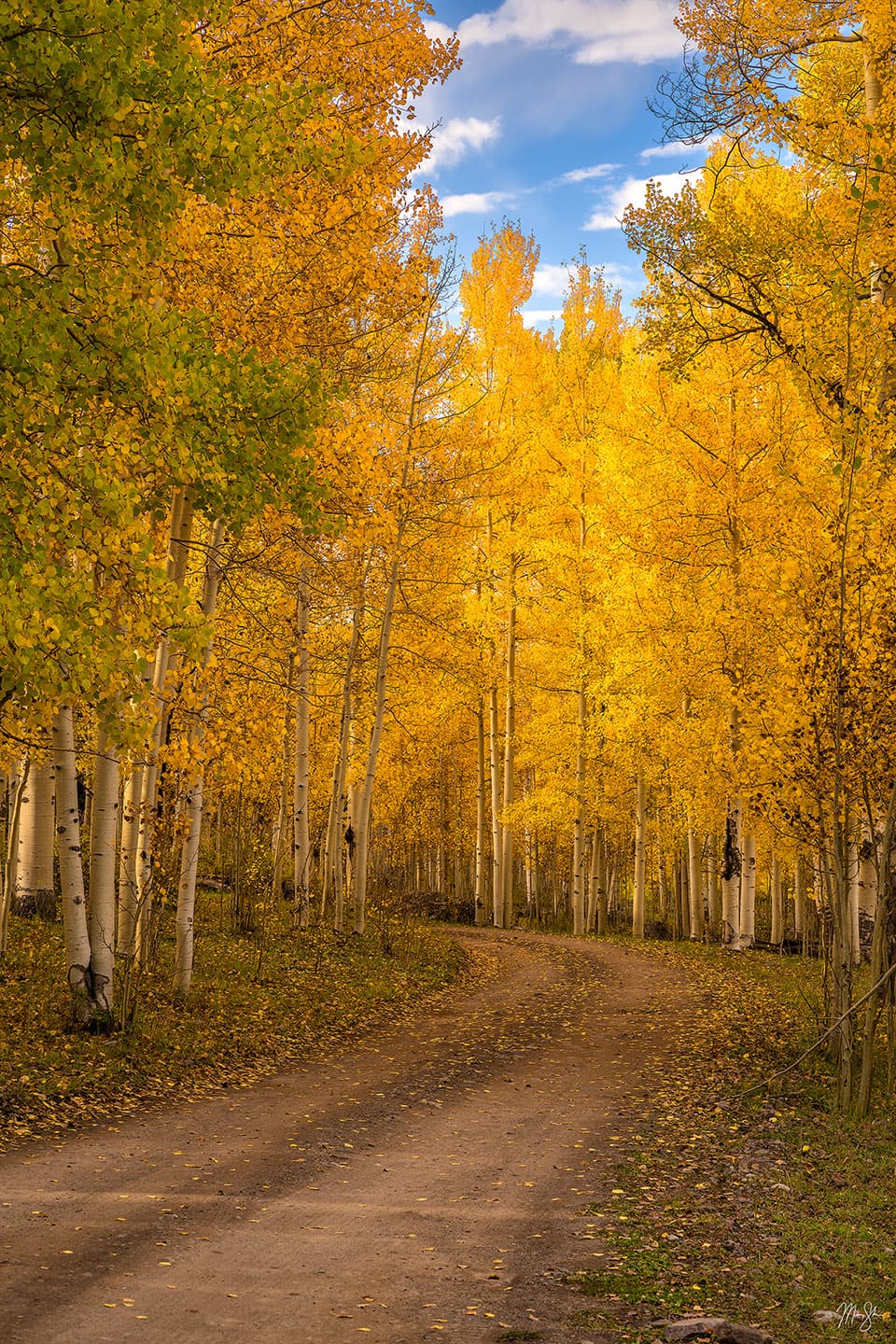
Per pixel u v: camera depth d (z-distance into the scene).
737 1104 8.36
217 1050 9.55
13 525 5.28
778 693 9.02
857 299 8.45
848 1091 8.12
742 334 10.73
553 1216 5.58
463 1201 5.83
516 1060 10.47
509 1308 4.21
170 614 5.69
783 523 10.92
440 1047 11.11
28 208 7.11
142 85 5.16
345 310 10.70
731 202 10.77
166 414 5.63
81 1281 4.24
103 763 9.27
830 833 9.30
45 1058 7.97
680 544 17.19
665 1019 12.73
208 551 10.72
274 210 8.88
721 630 15.10
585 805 25.53
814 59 11.12
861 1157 6.84
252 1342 3.73
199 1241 4.87
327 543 12.83
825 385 9.08
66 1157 6.14
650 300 10.74
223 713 11.11
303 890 17.67
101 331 5.47
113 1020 9.11
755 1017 12.30
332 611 17.94
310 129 6.70
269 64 8.68
